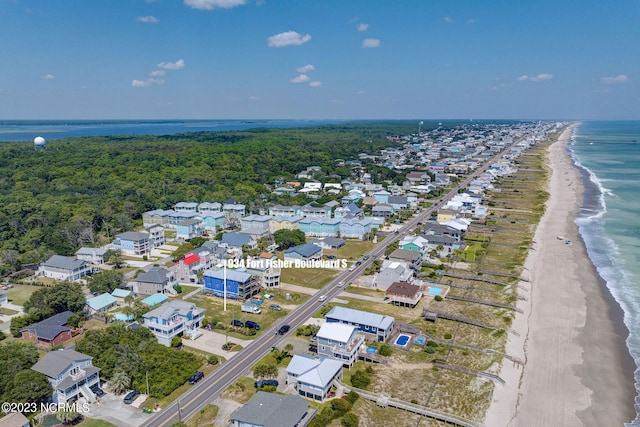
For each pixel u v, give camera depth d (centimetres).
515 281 12012
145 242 14988
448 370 7938
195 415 6731
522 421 6781
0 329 9519
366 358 8256
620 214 19750
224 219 18000
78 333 9375
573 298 11212
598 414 7006
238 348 8719
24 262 13338
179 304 9431
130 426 6488
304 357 7600
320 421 6406
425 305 10631
